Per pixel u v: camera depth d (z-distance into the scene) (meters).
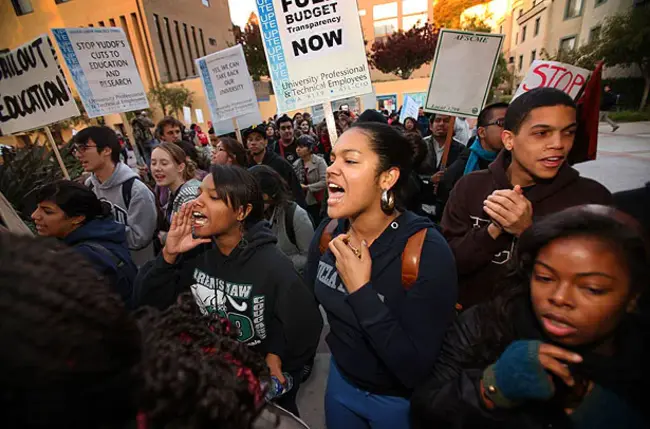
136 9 22.75
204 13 31.70
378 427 1.13
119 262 1.78
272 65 2.35
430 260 1.00
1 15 23.59
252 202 1.43
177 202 2.54
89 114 3.40
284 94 2.37
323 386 2.25
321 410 2.08
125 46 3.59
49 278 0.34
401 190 1.11
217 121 4.18
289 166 3.67
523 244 0.67
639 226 0.53
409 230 1.04
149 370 0.49
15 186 3.54
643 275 0.53
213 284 1.47
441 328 0.97
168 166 2.70
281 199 2.18
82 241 1.72
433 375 0.89
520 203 1.06
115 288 1.69
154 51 23.72
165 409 0.47
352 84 2.30
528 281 0.70
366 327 0.93
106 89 3.50
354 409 1.18
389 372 1.09
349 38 2.25
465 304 1.40
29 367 0.29
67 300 0.33
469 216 1.44
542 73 2.02
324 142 6.68
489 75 2.53
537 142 1.12
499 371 0.64
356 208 1.04
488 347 0.78
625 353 0.55
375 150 1.01
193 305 0.74
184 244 1.43
